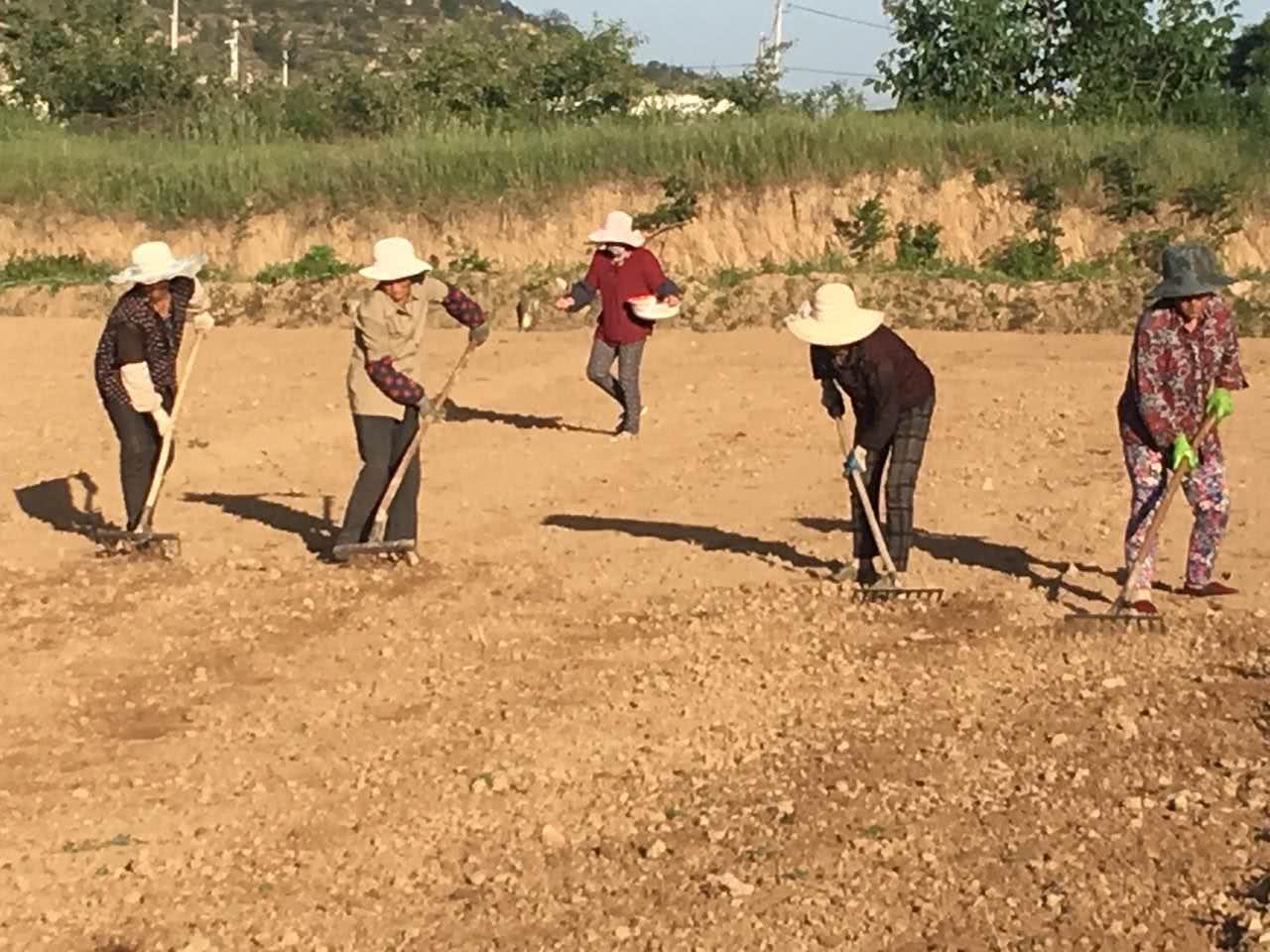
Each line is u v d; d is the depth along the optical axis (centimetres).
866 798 690
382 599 997
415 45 3709
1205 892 592
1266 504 1172
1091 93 3061
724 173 2667
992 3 3133
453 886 628
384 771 736
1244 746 732
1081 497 1217
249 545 1128
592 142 2769
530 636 927
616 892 616
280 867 645
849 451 995
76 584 1034
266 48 9981
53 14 3847
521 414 1628
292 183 2806
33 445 1473
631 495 1275
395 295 1048
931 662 870
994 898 594
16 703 829
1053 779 700
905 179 2636
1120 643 890
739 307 2284
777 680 847
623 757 750
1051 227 2564
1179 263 903
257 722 800
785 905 596
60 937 592
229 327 2322
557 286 2305
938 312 2273
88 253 2811
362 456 1074
